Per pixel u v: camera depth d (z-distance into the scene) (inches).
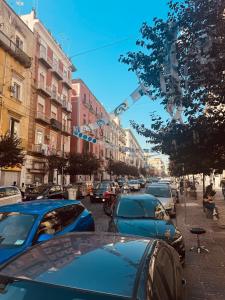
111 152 2687.0
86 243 124.2
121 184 1635.1
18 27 1115.3
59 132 1524.4
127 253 114.1
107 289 91.0
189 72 285.0
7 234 210.1
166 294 107.8
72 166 1370.6
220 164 364.8
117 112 409.1
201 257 320.2
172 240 262.8
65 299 88.7
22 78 1138.7
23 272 100.6
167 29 277.6
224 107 304.5
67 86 1644.9
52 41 1419.8
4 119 1016.2
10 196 648.4
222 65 271.0
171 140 333.7
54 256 111.0
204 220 571.5
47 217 237.1
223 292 229.6
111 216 324.2
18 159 763.4
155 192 640.4
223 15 267.7
